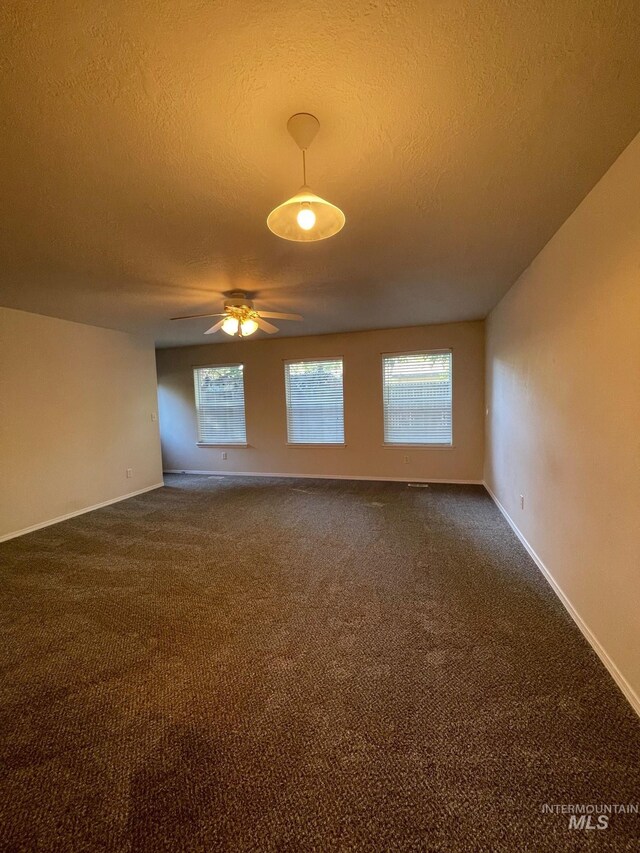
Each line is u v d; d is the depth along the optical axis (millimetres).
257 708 1584
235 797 1229
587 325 1919
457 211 2045
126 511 4527
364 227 2219
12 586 2689
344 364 5766
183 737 1459
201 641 2035
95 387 4766
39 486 4043
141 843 1109
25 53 1058
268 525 3881
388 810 1177
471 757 1336
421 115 1337
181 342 6203
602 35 1053
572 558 2137
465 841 1090
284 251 2523
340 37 1047
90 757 1382
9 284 3066
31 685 1746
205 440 6695
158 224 2086
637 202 1473
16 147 1428
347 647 1952
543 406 2613
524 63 1141
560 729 1436
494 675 1728
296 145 1471
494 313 4289
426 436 5531
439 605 2309
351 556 3061
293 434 6180
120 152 1481
